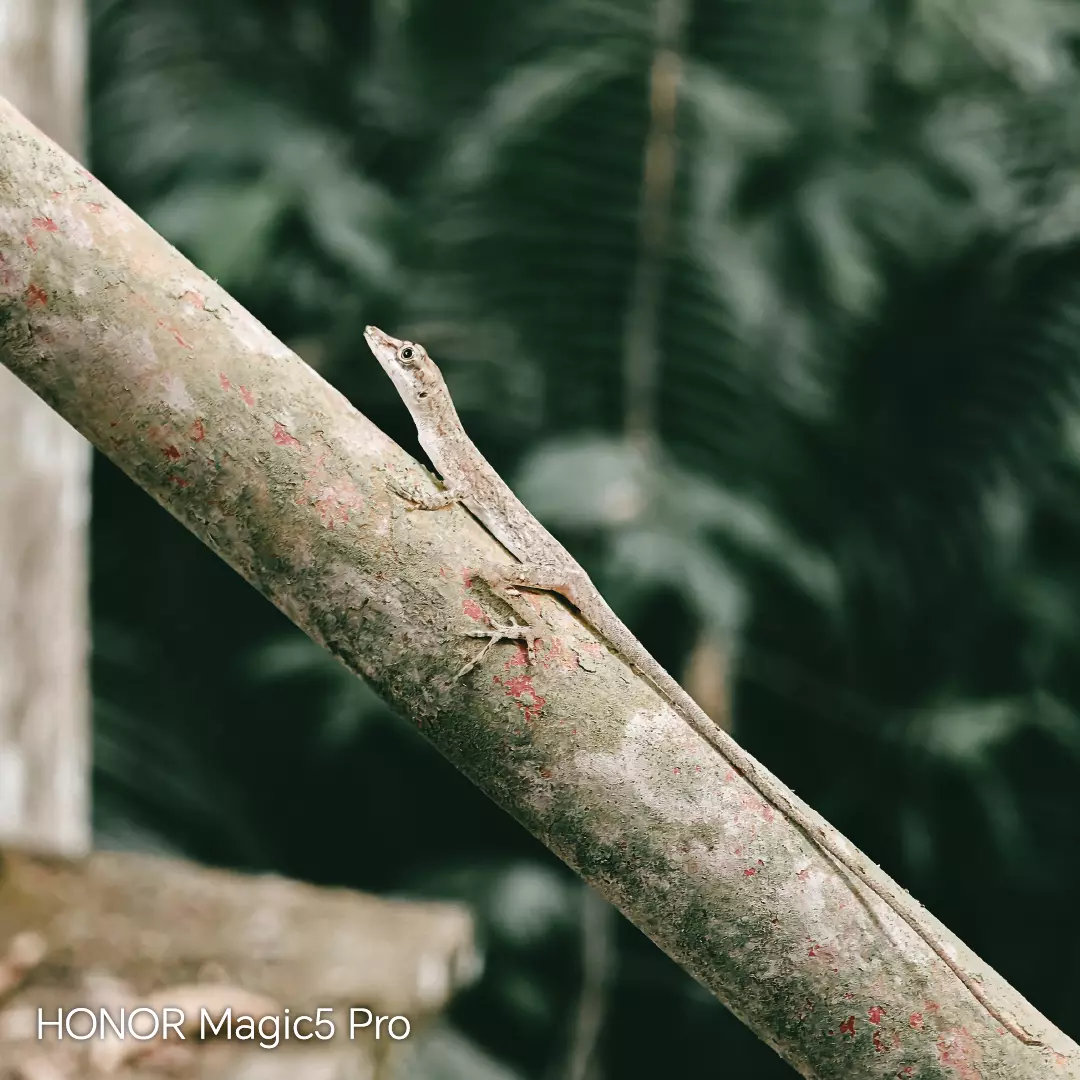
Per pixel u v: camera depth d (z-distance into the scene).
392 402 6.94
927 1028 1.92
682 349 6.04
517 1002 6.96
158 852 7.11
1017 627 7.16
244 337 1.87
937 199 6.83
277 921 4.37
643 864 1.91
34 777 5.80
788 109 6.52
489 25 6.91
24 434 5.60
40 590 5.76
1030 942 7.44
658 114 5.70
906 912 1.97
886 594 7.04
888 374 7.23
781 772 7.45
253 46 7.22
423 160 7.26
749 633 7.25
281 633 7.98
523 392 6.34
